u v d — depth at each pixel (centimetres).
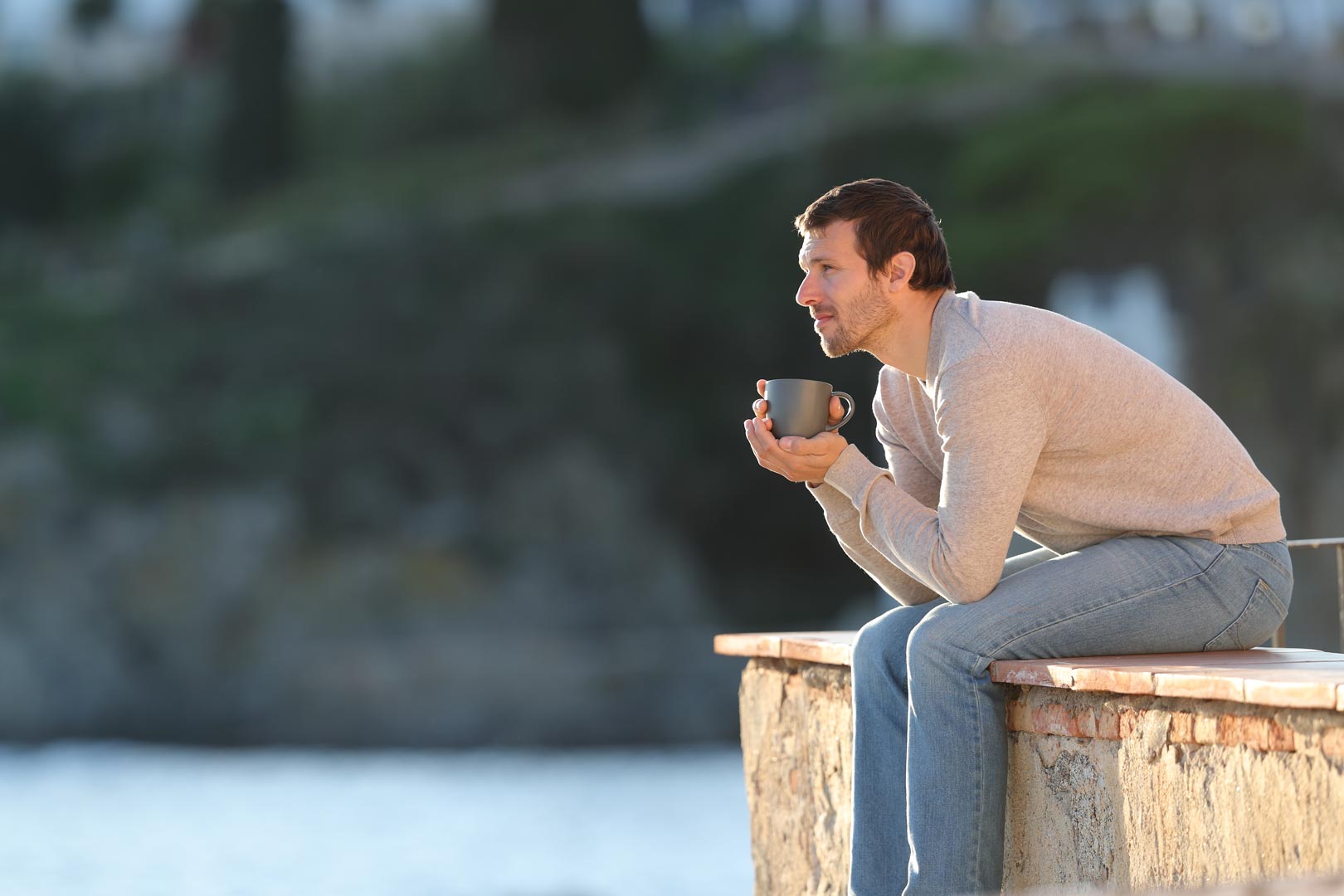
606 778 8919
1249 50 15138
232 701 11012
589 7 15962
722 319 13975
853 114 14588
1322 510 12188
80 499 11519
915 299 946
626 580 12656
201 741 10925
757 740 1198
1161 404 923
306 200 14925
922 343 951
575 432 13338
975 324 905
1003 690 921
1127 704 828
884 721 962
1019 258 13250
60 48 15675
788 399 970
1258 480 945
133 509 11594
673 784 8588
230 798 7575
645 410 13700
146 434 12112
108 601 11138
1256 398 12650
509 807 7275
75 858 5175
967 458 888
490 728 11212
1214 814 768
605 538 12800
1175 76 14462
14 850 5384
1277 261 12950
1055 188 13375
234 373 12900
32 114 15162
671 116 15625
